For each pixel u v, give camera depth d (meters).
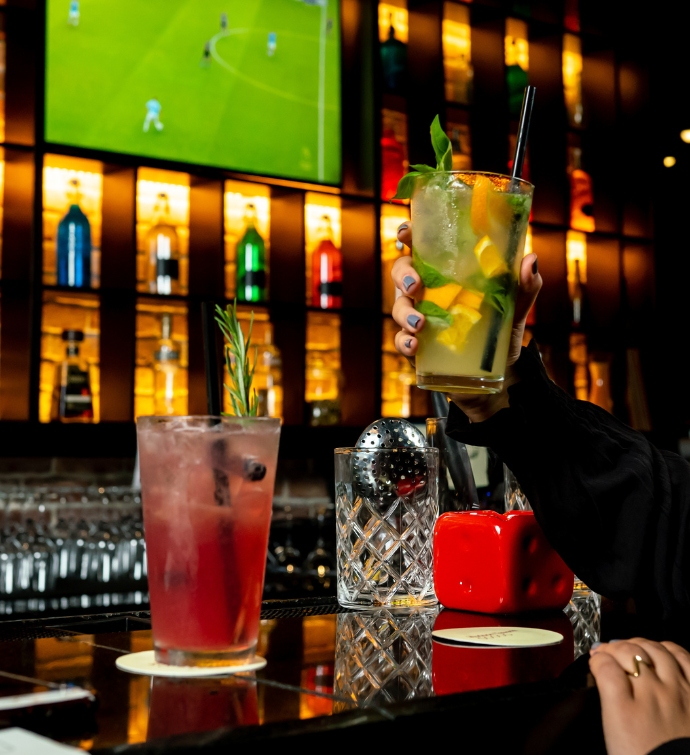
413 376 3.71
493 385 0.85
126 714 0.54
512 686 0.61
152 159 3.06
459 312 0.83
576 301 4.17
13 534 2.84
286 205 3.42
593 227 4.23
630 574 0.99
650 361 4.25
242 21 3.29
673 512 1.04
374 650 0.75
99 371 3.07
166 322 3.19
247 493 0.65
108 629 0.89
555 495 0.99
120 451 2.94
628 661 0.72
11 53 2.95
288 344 3.39
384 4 3.73
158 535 0.65
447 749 0.56
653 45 4.32
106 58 3.02
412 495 1.02
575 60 4.32
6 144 2.84
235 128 3.24
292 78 3.37
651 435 4.18
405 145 3.73
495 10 3.90
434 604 1.05
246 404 0.71
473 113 3.81
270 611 0.99
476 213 0.81
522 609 0.98
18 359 2.92
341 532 1.04
